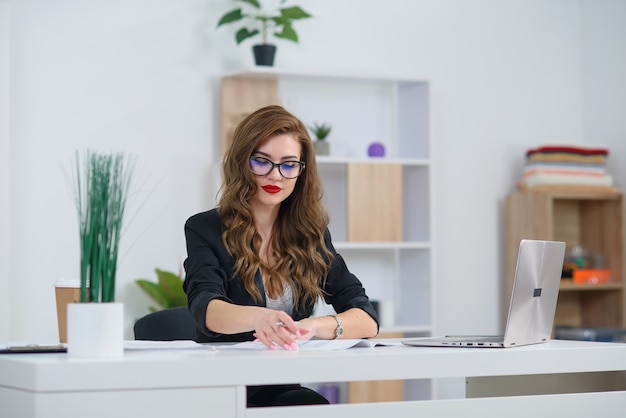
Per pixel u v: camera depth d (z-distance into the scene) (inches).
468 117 209.3
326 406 72.9
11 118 171.6
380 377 73.8
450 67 208.1
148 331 107.0
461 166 208.4
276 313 81.7
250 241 99.8
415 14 205.2
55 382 65.1
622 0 209.5
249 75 181.6
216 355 73.0
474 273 208.7
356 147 198.7
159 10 183.3
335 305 105.5
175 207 182.9
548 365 80.7
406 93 198.2
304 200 102.6
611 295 206.1
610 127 212.5
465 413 77.5
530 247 84.6
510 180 212.7
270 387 95.3
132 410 67.0
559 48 218.7
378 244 186.2
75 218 175.8
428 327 188.9
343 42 198.4
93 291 72.4
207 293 92.9
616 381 95.0
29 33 173.8
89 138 177.3
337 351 78.2
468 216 208.7
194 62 185.5
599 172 204.8
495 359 78.4
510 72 213.6
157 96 182.5
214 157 186.1
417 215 194.9
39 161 173.5
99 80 178.5
